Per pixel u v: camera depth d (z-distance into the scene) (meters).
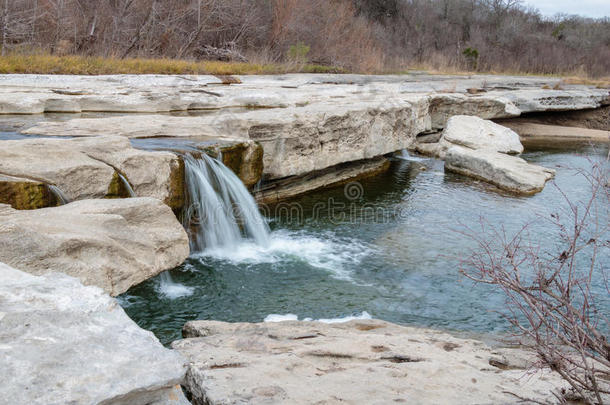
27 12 15.77
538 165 13.99
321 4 23.44
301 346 3.89
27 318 2.35
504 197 10.99
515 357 4.21
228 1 20.00
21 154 5.41
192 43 19.25
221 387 2.96
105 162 5.98
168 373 2.16
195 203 7.11
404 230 8.66
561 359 2.93
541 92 21.44
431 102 16.39
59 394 1.94
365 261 7.29
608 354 2.70
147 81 12.62
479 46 33.25
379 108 12.11
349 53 22.88
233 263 7.04
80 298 2.63
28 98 9.98
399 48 29.33
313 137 10.20
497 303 6.07
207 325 4.72
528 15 45.72
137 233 4.60
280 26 21.23
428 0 39.31
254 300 6.01
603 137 20.05
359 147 11.62
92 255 4.01
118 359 2.19
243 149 8.30
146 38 18.03
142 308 5.70
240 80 14.52
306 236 8.28
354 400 2.89
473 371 3.53
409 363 3.57
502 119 22.33
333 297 6.16
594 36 43.50
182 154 7.11
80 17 17.23
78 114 10.27
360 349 3.88
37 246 3.71
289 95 12.88
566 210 9.79
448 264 7.20
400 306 5.98
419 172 13.23
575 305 5.73
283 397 2.86
